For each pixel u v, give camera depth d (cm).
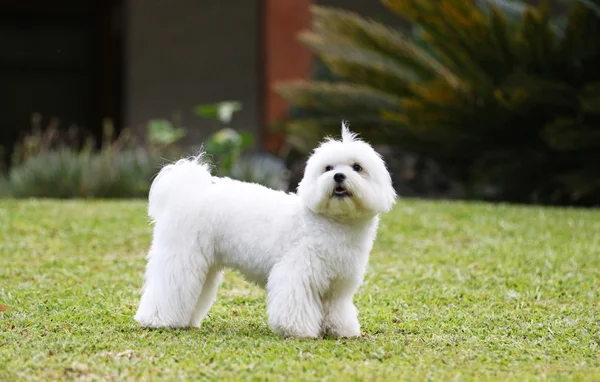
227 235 670
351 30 1631
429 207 1305
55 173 1612
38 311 756
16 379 560
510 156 1625
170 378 565
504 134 1644
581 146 1500
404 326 730
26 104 2177
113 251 1045
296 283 650
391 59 1648
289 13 1877
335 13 1634
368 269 952
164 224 680
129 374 573
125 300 809
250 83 2116
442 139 1634
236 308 788
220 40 2120
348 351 630
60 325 704
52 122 2162
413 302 821
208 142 1678
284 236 659
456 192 1759
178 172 684
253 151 1931
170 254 674
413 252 1041
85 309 766
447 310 794
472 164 1745
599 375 591
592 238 1105
